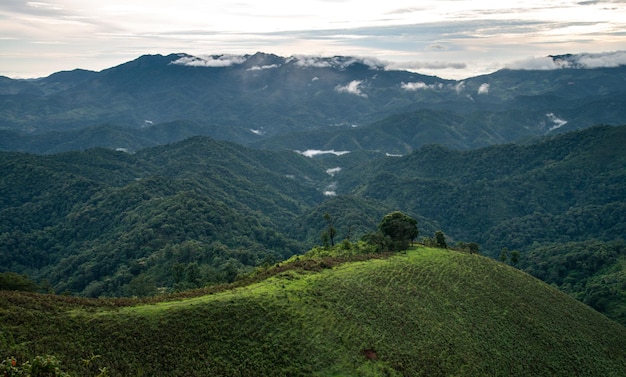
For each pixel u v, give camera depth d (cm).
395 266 10756
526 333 9356
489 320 9400
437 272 10931
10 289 7894
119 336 5894
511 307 10169
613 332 10706
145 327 6194
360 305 8456
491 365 8000
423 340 8019
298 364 6569
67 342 5525
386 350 7425
